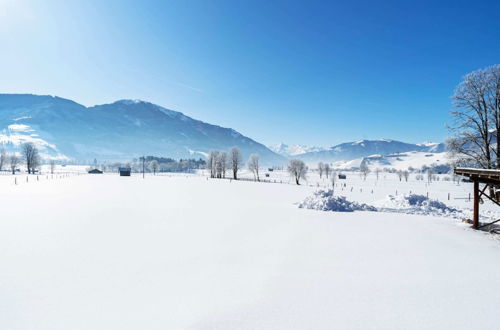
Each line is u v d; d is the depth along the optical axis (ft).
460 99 69.00
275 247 30.76
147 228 41.32
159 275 22.56
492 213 59.31
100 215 52.54
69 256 27.55
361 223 45.37
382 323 15.21
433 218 50.57
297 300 18.01
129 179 244.63
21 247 30.58
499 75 62.69
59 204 68.13
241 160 343.87
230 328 14.90
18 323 15.55
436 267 24.08
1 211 55.77
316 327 14.88
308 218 50.52
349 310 16.69
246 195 110.22
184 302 17.92
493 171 35.91
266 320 15.64
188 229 40.70
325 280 21.26
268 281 21.13
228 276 22.24
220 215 54.29
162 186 155.43
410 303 17.54
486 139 64.03
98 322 15.62
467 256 27.25
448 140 69.56
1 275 22.56
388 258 26.63
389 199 72.28
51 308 17.22
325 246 31.04
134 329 14.88
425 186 245.24
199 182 212.23
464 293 18.98
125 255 27.94
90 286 20.47
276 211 60.18
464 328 14.79
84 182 178.40
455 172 44.16
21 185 138.31
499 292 19.13
